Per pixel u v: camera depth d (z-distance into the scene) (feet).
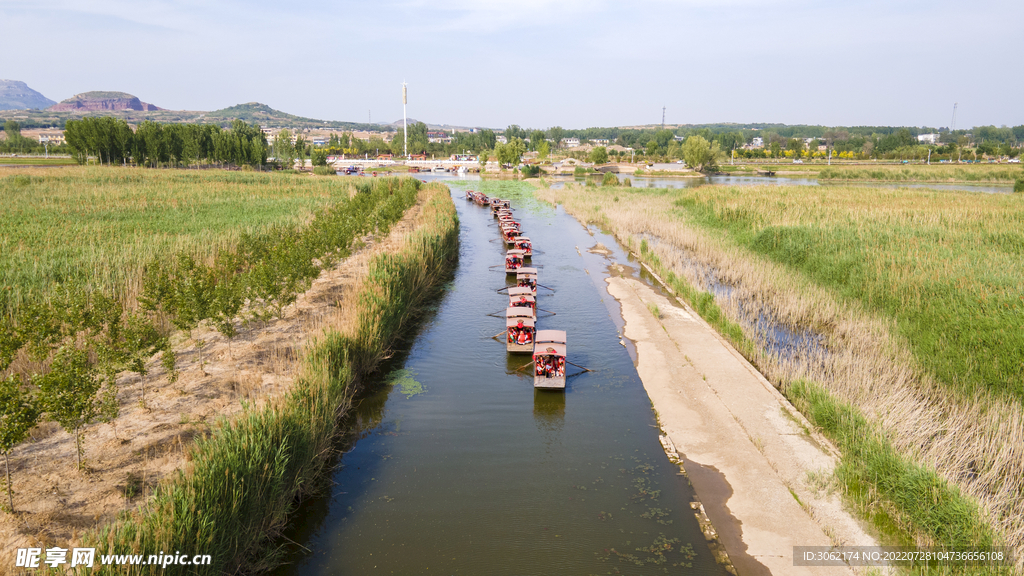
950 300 81.82
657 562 39.47
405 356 79.00
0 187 220.23
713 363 73.82
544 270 130.41
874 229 133.18
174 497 33.96
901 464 43.34
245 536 37.55
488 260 142.92
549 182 447.01
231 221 148.97
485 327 90.99
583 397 66.49
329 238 106.32
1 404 36.09
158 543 30.37
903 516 41.73
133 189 226.38
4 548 32.96
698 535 42.37
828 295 94.73
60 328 57.88
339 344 64.34
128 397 54.49
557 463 52.60
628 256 146.51
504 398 66.39
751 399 62.90
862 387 61.41
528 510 45.62
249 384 58.18
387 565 39.27
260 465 40.22
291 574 38.32
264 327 77.36
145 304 59.36
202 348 68.49
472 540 41.98
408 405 64.54
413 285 100.32
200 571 31.86
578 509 45.78
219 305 64.90
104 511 37.37
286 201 203.21
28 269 85.51
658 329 88.38
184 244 111.24
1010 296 76.89
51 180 253.24
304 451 46.19
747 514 44.21
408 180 288.71
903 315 83.51
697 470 50.72
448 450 54.95
